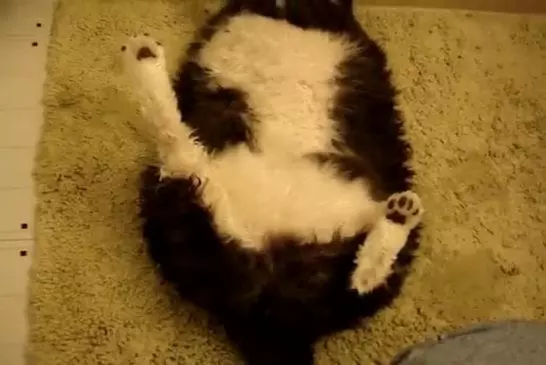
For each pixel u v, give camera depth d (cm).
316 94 138
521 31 169
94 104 154
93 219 144
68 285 138
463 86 161
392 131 141
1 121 151
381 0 169
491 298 143
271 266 120
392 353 137
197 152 123
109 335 135
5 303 137
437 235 147
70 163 148
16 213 144
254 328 126
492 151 156
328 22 145
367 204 128
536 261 147
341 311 125
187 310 138
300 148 133
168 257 126
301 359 127
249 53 141
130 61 124
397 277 129
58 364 133
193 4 165
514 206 151
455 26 167
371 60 145
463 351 110
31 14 161
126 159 149
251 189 125
